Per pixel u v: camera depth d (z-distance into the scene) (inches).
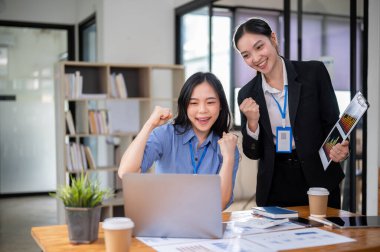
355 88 157.9
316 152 103.2
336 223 81.4
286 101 103.7
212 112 88.5
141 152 86.7
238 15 223.5
